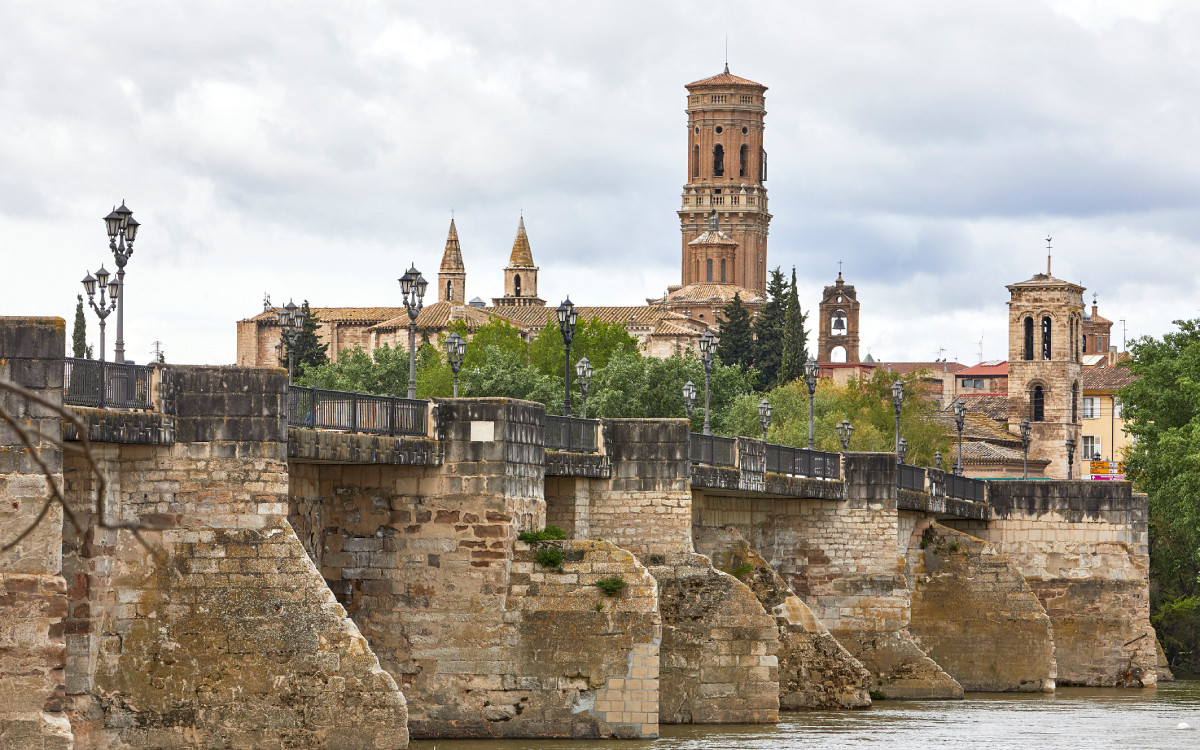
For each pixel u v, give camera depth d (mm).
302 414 54500
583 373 83188
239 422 50344
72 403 46906
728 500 87188
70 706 48469
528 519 62438
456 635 60875
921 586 101812
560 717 60500
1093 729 77500
